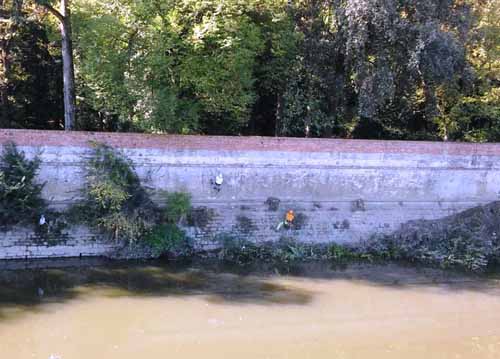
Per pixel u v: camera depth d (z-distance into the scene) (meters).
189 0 19.39
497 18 25.34
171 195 19.22
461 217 23.06
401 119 28.02
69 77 20.92
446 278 19.52
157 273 17.62
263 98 26.00
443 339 14.52
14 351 12.30
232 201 20.38
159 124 19.86
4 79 23.62
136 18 19.30
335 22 21.69
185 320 14.55
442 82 22.88
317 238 20.75
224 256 19.09
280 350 13.33
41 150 18.02
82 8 21.05
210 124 23.75
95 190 17.77
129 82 19.48
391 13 20.55
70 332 13.42
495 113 26.30
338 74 23.22
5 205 16.94
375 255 20.86
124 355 12.50
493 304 17.33
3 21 21.47
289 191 21.09
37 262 17.47
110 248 18.38
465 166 23.45
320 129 25.25
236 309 15.49
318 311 15.80
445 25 22.47
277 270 18.88
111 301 15.34
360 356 13.27
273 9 21.94
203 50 20.00
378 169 22.20
